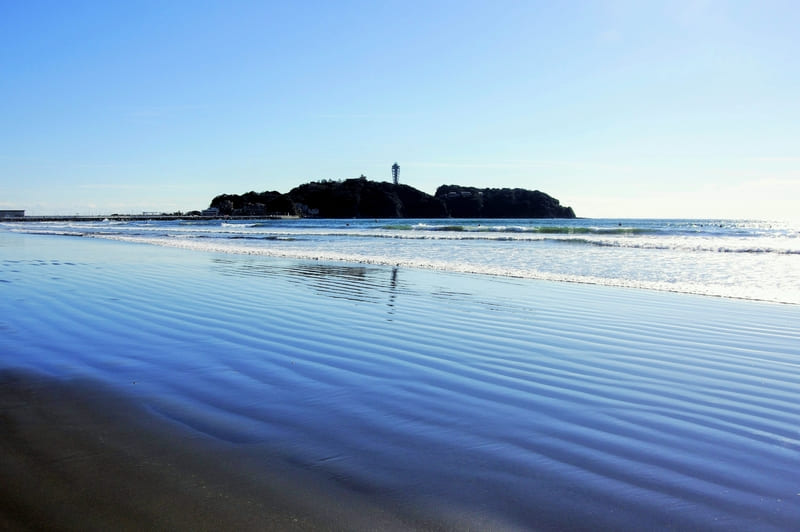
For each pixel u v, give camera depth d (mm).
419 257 18266
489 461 3193
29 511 2588
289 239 31688
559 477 3000
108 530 2432
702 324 7434
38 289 10289
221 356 5559
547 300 9391
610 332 6883
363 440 3477
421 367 5230
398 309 8438
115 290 10242
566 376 4984
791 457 3293
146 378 4777
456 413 3992
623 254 19906
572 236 34125
